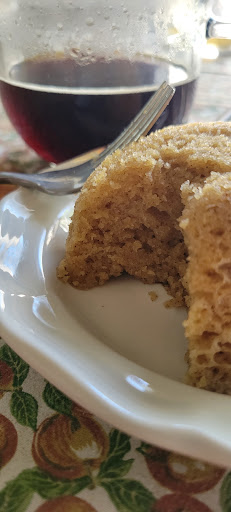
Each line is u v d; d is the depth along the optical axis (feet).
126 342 0.33
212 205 0.29
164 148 0.38
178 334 0.34
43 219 0.41
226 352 0.29
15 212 0.40
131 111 0.48
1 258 0.34
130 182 0.37
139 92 0.47
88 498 0.22
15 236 0.38
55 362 0.25
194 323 0.29
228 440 0.21
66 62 0.48
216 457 0.21
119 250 0.39
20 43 0.49
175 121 0.52
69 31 0.48
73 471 0.23
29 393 0.28
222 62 0.85
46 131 0.50
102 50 0.48
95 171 0.40
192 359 0.29
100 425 0.26
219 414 0.24
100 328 0.34
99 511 0.22
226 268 0.28
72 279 0.38
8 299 0.30
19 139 0.62
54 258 0.38
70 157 0.53
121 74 0.48
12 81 0.48
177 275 0.39
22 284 0.33
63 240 0.40
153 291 0.39
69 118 0.48
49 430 0.26
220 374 0.30
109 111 0.47
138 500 0.22
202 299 0.29
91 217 0.38
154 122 0.45
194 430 0.22
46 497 0.22
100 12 0.47
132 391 0.25
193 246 0.29
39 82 0.47
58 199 0.43
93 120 0.48
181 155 0.37
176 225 0.38
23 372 0.30
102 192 0.37
